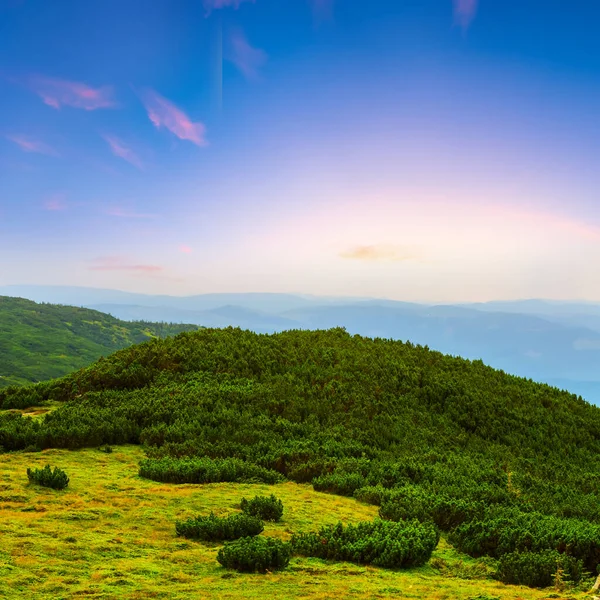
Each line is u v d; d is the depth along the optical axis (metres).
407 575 11.72
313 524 15.40
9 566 9.52
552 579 11.87
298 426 28.83
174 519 14.23
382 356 41.72
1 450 22.19
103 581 9.34
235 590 9.51
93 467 20.52
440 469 23.92
